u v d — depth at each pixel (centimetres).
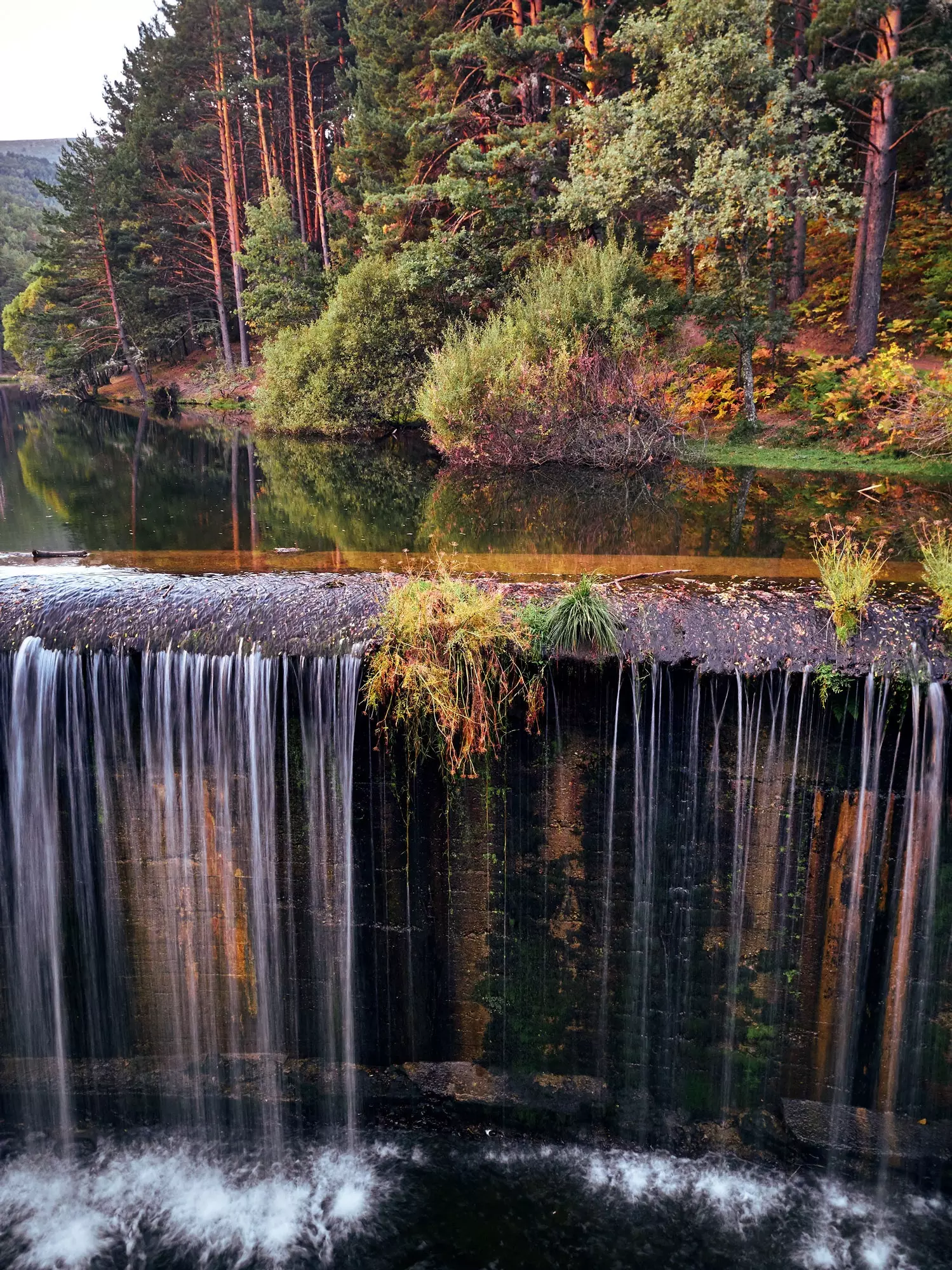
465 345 1527
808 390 1404
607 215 1458
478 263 1864
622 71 1744
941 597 460
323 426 1977
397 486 1134
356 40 2547
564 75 1972
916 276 1744
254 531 798
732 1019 487
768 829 454
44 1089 536
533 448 1302
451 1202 460
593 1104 503
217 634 460
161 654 460
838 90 1399
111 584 505
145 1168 493
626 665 438
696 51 1290
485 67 1956
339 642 452
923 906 450
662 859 466
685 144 1323
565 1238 438
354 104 2677
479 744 444
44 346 4138
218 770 473
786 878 461
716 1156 480
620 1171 473
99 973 520
